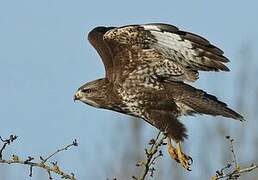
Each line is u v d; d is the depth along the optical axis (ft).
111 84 60.75
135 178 49.16
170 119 58.70
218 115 57.93
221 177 49.19
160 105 59.16
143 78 59.16
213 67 57.47
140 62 59.00
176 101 58.75
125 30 57.67
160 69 58.80
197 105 58.34
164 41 57.31
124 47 58.75
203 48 56.80
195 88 58.65
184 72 58.54
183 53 57.36
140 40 57.98
